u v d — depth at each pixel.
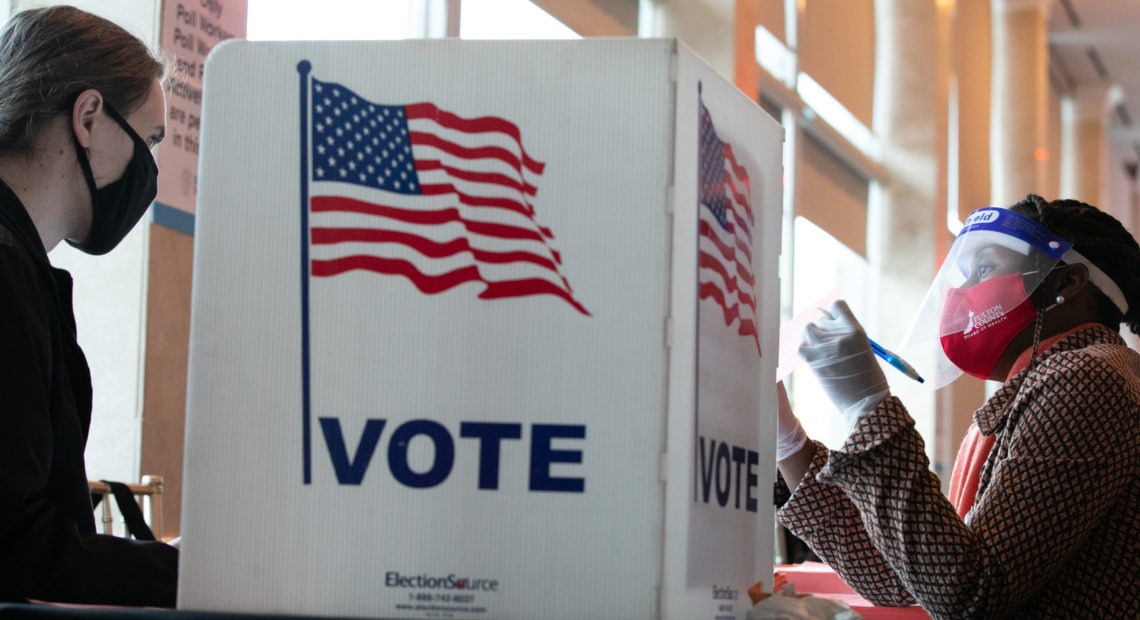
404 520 1.47
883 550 1.96
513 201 1.48
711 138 1.55
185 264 3.83
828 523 2.24
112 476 3.61
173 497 3.75
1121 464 2.00
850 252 10.74
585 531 1.46
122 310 3.67
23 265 1.83
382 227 1.49
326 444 1.48
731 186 1.60
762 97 8.70
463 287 1.48
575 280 1.47
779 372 2.04
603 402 1.46
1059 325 2.25
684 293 1.49
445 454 1.47
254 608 1.48
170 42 3.72
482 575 1.46
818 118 9.52
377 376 1.48
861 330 1.98
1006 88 14.79
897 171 11.28
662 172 1.47
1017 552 1.94
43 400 1.79
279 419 1.49
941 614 1.93
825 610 1.54
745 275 1.63
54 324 1.91
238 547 1.49
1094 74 17.95
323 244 1.50
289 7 4.39
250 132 1.51
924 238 11.13
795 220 9.12
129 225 2.11
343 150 1.50
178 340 3.80
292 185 1.50
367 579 1.47
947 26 11.70
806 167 9.60
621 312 1.47
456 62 1.50
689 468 1.49
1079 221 2.25
